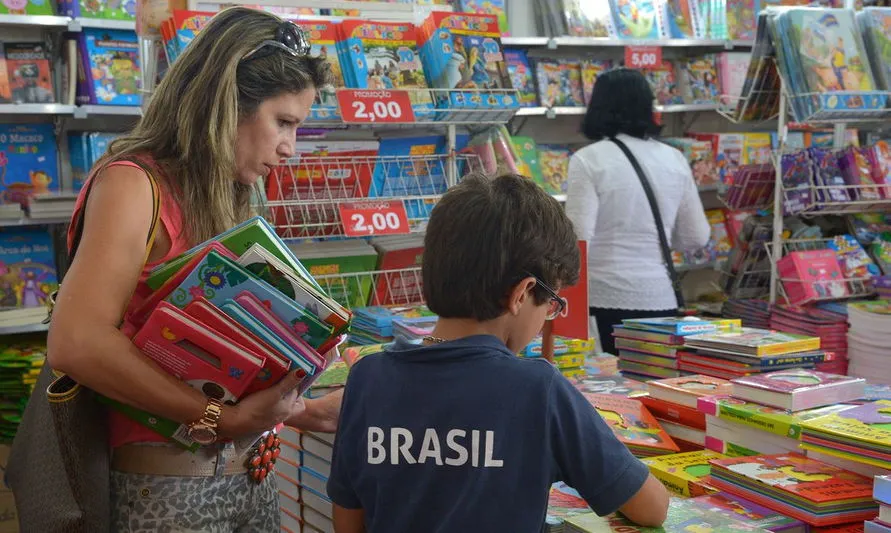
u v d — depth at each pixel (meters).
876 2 5.64
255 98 1.46
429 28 3.00
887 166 4.04
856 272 4.00
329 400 1.75
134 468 1.41
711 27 5.78
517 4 5.54
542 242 1.29
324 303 1.36
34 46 4.25
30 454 1.40
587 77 5.52
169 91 1.45
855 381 1.88
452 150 3.00
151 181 1.37
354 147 2.84
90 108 4.24
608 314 3.54
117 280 1.30
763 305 3.95
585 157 3.49
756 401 1.86
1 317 3.90
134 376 1.29
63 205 4.00
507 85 3.02
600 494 1.25
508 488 1.21
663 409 2.10
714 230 5.64
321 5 2.95
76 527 1.32
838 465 1.66
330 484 1.38
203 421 1.33
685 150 5.53
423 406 1.26
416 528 1.24
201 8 2.65
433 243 1.32
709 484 1.69
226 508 1.46
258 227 1.38
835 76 3.95
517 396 1.24
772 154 4.13
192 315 1.32
